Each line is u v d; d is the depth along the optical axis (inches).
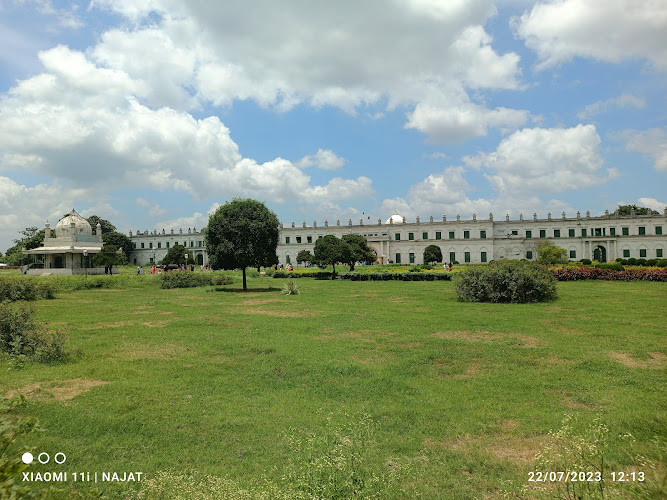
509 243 3272.6
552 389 296.4
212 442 219.3
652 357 372.8
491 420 244.2
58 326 551.5
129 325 560.4
